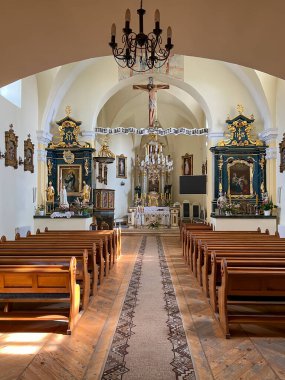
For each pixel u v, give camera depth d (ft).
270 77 49.37
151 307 21.17
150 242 53.57
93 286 23.57
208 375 12.97
